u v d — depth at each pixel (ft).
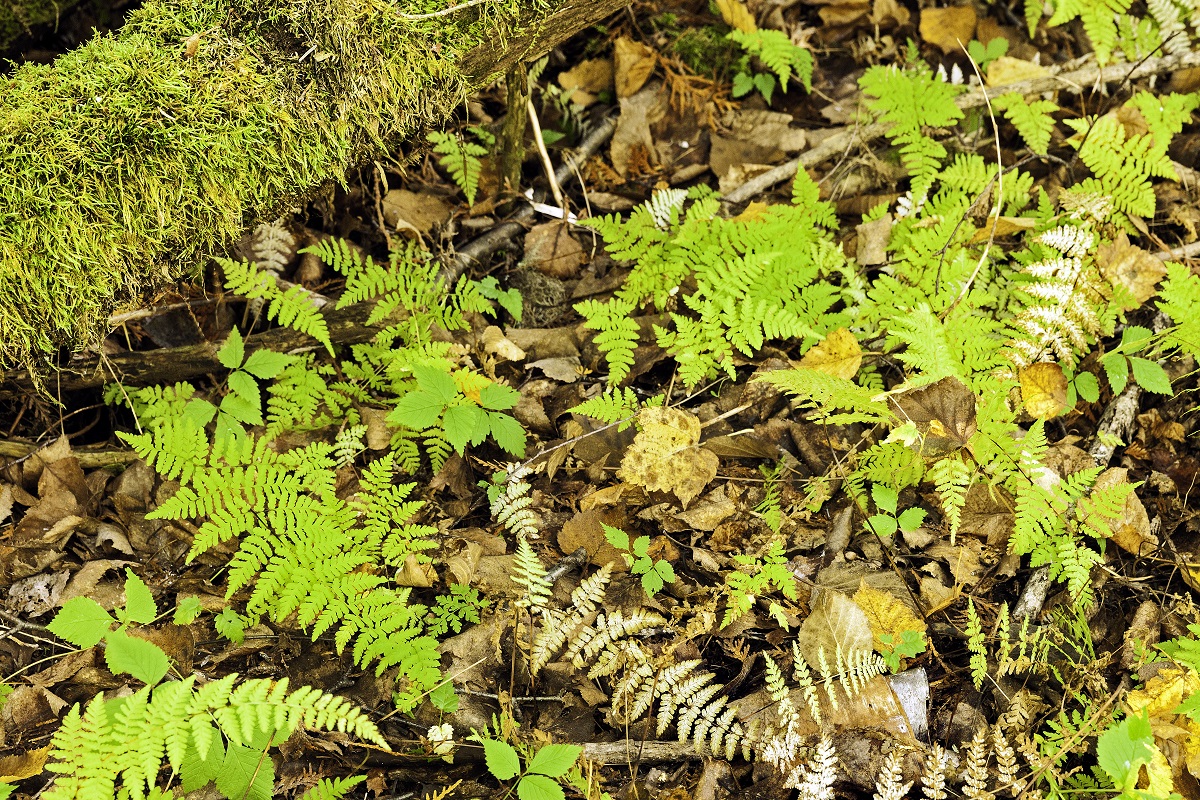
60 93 6.29
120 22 7.09
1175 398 6.75
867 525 6.50
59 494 6.57
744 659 6.42
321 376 6.81
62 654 6.39
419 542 6.47
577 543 6.56
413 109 6.51
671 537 6.61
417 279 6.77
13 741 6.29
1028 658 6.35
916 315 6.56
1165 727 6.22
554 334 6.91
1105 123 6.93
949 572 6.53
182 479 6.46
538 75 7.20
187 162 6.32
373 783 6.28
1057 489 6.49
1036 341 6.64
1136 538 6.51
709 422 6.73
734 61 7.36
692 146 7.30
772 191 7.18
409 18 6.40
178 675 6.37
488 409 6.61
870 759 6.26
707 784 6.25
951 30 7.41
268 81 6.37
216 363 6.75
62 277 6.29
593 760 6.28
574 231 7.13
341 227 7.08
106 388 6.70
